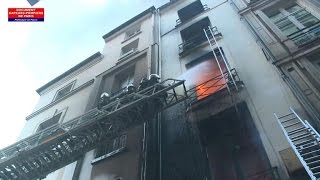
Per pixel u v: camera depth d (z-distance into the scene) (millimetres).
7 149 12211
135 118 11180
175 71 14539
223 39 14203
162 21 21578
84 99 18094
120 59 19469
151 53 16672
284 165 7383
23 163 11469
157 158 10234
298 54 9531
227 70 11898
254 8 13367
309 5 11742
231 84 10867
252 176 7996
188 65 14453
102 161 11781
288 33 11141
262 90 9867
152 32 19844
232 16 15656
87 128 10984
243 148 9062
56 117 18469
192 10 20406
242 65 11656
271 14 12859
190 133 10625
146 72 15156
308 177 6777
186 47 15695
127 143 11641
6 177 11836
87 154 13000
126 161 10852
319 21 10250
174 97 11828
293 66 9250
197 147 10016
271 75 10148
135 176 9938
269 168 7785
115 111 10680
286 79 9102
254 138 8922
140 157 10477
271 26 11602
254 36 11984
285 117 8359
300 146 6438
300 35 10344
